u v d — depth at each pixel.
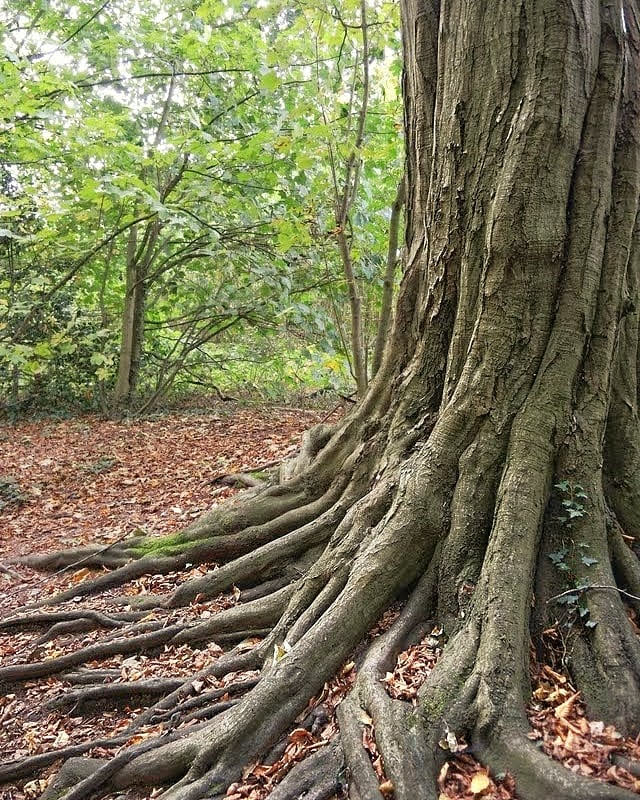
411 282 4.55
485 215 3.72
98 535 6.75
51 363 13.35
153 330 14.74
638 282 4.02
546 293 3.59
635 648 2.87
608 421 3.88
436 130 4.08
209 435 10.93
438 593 3.48
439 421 3.85
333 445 5.26
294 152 9.12
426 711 2.71
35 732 3.68
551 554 3.33
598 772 2.36
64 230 12.04
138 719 3.50
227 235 10.47
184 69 10.98
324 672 3.22
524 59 3.56
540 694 2.82
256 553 4.72
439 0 4.28
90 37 11.47
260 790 2.74
